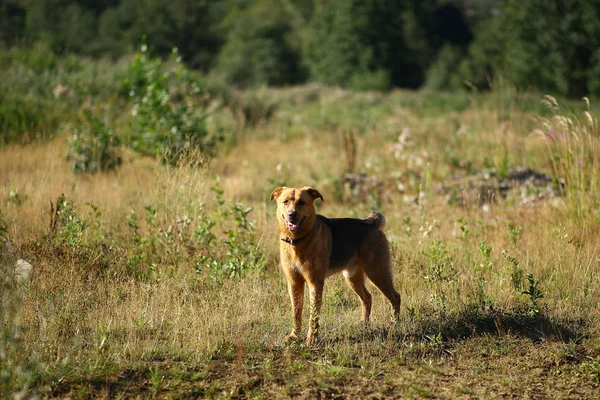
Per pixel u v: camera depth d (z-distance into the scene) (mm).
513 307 8367
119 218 11852
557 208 12461
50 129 19719
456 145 20609
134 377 6223
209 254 10109
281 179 16578
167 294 8609
